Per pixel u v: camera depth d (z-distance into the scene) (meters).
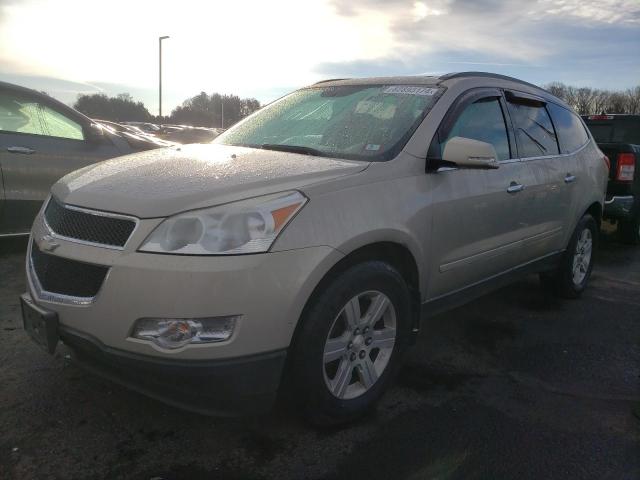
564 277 4.96
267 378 2.42
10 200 5.27
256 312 2.33
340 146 3.29
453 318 4.53
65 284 2.54
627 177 7.02
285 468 2.49
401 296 2.98
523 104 4.26
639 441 2.82
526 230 4.09
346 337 2.76
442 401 3.14
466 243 3.45
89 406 2.90
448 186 3.25
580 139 5.08
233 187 2.52
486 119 3.78
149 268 2.29
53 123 5.66
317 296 2.58
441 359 3.72
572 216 4.74
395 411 3.01
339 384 2.75
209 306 2.28
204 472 2.44
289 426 2.82
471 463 2.57
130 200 2.47
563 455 2.67
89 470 2.41
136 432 2.71
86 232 2.51
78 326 2.46
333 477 2.44
